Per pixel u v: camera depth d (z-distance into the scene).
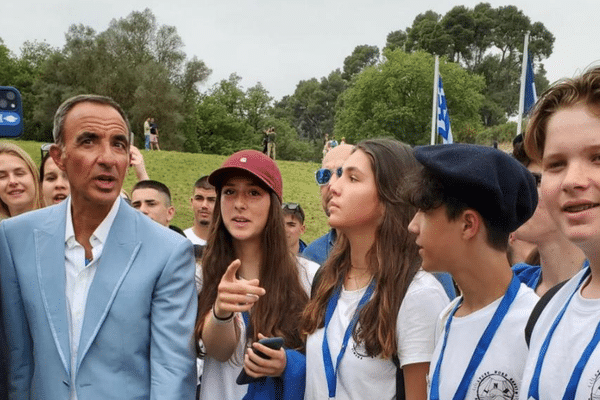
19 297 2.93
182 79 75.62
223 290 2.82
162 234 2.98
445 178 2.20
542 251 2.98
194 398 2.93
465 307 2.39
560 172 1.82
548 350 1.83
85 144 2.81
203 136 88.44
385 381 2.78
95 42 70.81
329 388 2.83
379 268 2.83
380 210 2.92
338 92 138.62
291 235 6.14
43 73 71.31
